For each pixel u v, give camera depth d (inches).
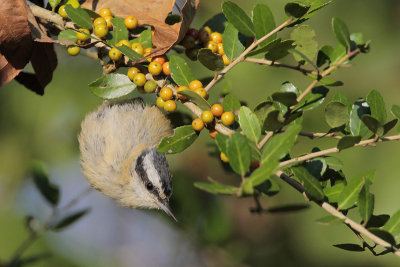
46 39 307.6
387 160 506.6
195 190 466.6
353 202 251.3
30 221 394.0
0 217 526.3
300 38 288.0
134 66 303.4
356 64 535.5
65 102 538.6
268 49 273.4
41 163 394.6
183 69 287.7
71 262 526.0
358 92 533.6
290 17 286.4
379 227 254.2
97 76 544.7
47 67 350.3
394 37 527.5
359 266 518.3
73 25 319.0
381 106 265.7
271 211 365.7
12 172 541.6
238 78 517.0
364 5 523.8
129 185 390.3
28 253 514.6
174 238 541.6
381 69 530.6
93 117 385.7
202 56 274.4
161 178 396.8
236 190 231.1
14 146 539.2
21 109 534.9
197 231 457.7
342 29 272.5
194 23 534.3
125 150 381.1
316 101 290.7
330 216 246.5
